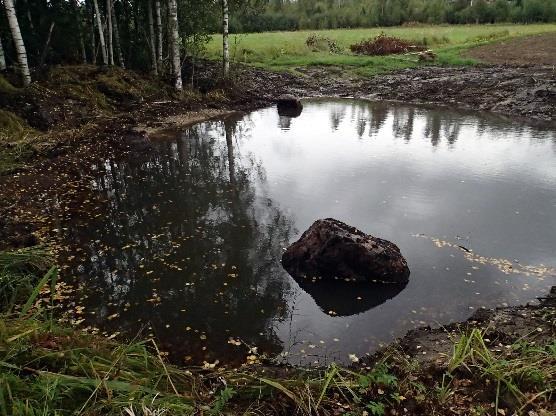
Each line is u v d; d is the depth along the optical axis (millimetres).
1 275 5938
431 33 43625
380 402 3914
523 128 15977
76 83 15883
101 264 7059
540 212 8938
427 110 19766
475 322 5465
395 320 5805
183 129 15883
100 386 3373
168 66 22266
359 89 24906
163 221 8641
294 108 19484
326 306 6125
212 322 5766
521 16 56281
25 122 12727
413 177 11070
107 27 20391
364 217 8812
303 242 6988
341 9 64375
